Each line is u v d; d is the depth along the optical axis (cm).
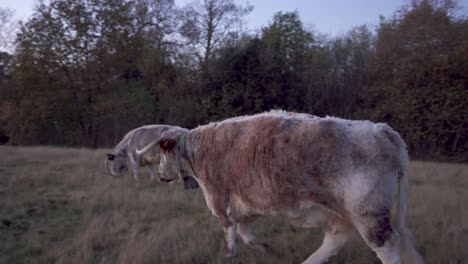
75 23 2305
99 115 2453
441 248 536
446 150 2162
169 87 2933
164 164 616
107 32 2372
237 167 500
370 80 2547
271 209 481
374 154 412
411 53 2270
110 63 2391
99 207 796
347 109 2616
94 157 1480
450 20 2238
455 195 837
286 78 2653
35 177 1041
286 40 2681
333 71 2695
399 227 432
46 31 2303
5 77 2552
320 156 429
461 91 2112
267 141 467
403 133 2266
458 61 2106
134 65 2862
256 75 2614
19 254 568
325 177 426
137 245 562
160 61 2983
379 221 411
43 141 2664
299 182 443
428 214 704
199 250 559
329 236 484
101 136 2581
